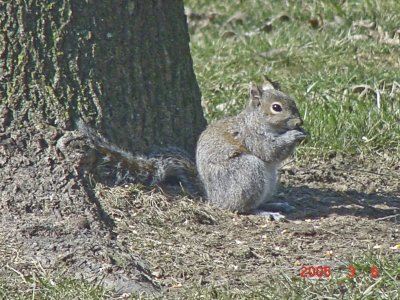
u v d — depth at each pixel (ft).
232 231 34.50
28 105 34.71
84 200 33.14
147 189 36.22
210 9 61.82
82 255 30.81
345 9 57.77
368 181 41.06
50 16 34.81
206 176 36.81
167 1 37.50
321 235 34.14
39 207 32.86
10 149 34.04
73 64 35.22
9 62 34.63
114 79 36.04
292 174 41.91
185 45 38.37
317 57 52.34
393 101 46.91
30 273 29.94
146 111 36.88
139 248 32.27
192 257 31.86
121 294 28.91
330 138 44.14
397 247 32.55
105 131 35.73
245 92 48.37
